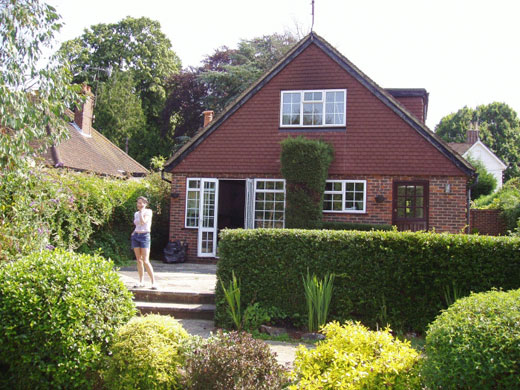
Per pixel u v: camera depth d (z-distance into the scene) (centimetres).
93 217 1250
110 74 3847
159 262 1519
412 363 421
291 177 1397
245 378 412
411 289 729
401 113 1430
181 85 3709
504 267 693
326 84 1498
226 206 2223
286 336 730
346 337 464
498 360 346
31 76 709
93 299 529
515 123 5562
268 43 3697
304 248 770
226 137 1560
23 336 492
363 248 749
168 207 1783
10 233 829
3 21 685
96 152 2247
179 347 479
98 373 501
